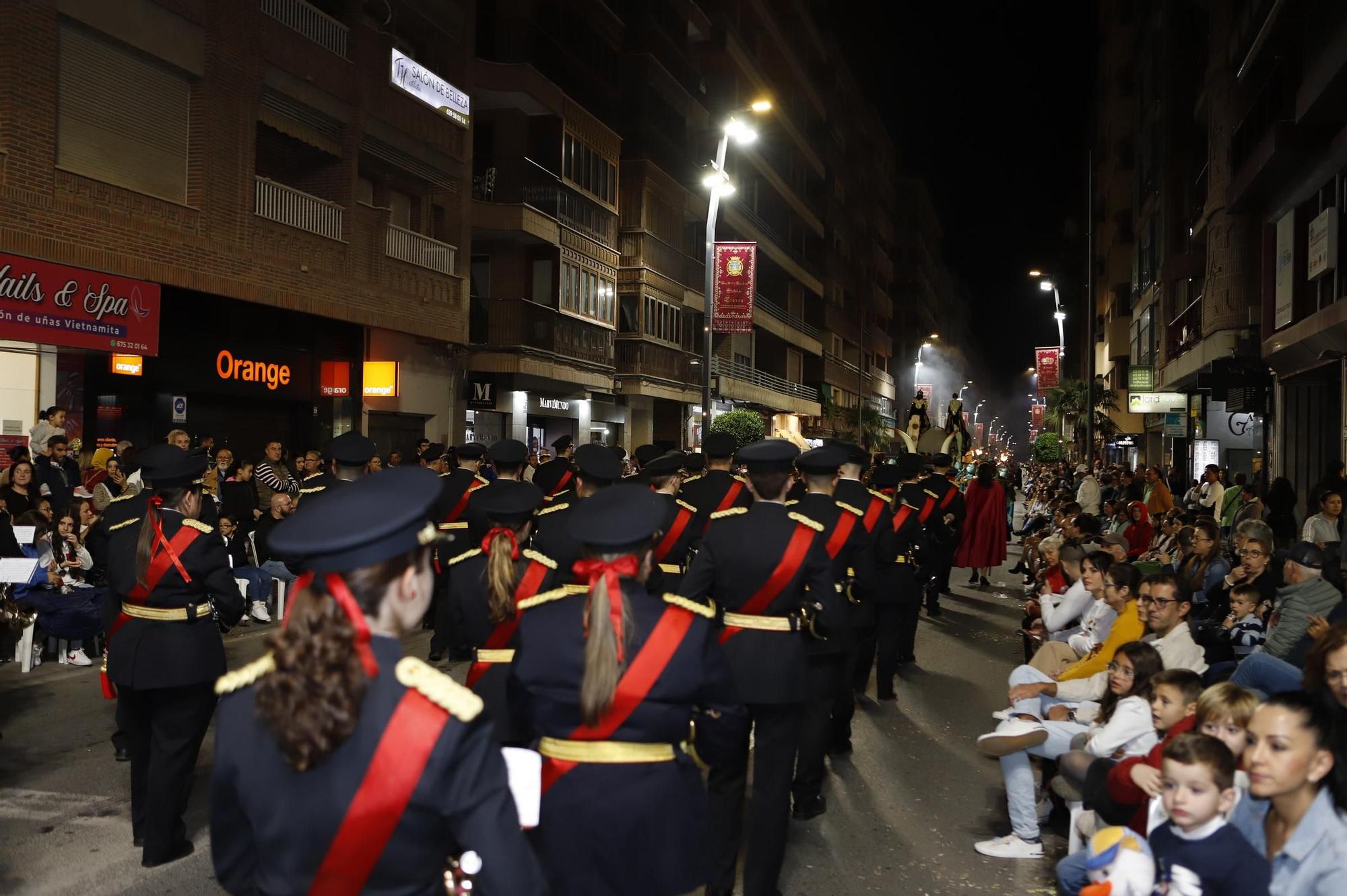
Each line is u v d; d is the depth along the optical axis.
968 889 5.27
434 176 22.95
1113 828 3.70
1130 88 52.91
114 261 14.68
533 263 27.98
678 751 3.13
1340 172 16.72
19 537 10.34
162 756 5.29
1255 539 7.87
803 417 57.25
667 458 7.70
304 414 20.06
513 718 3.24
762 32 48.88
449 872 2.16
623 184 33.28
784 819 4.82
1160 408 30.83
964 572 20.25
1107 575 6.90
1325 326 16.12
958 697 9.48
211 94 16.39
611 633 2.96
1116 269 53.00
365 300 20.25
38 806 6.21
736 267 25.50
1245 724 3.93
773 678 4.75
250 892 2.21
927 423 27.52
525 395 28.19
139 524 5.38
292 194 18.52
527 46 27.23
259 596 12.38
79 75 14.30
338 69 19.45
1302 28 18.03
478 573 5.05
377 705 2.03
